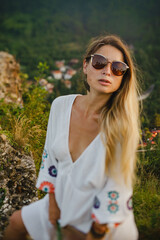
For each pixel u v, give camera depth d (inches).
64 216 57.1
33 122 139.5
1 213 81.6
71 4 2135.8
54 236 61.5
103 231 53.4
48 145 66.4
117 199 53.5
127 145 55.3
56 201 62.0
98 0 2049.7
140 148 130.2
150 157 126.6
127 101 59.1
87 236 54.6
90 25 1754.4
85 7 2022.6
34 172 103.3
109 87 58.4
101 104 60.7
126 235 55.2
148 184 108.0
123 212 53.4
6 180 93.0
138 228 79.4
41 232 61.3
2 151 101.9
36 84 199.0
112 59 58.8
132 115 58.3
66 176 58.9
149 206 92.8
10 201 87.2
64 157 60.2
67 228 58.2
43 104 180.5
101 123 58.0
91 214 55.7
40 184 64.9
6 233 64.4
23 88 237.5
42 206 63.2
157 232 75.7
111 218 52.6
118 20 1701.5
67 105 64.7
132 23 1593.3
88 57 63.1
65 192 57.2
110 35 63.2
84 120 61.8
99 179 55.1
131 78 60.1
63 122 63.2
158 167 123.6
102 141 55.8
